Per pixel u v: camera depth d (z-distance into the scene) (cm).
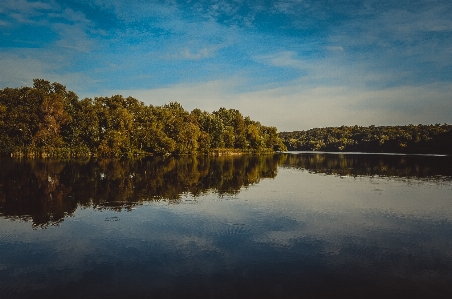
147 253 1534
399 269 1370
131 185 3609
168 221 2083
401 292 1178
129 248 1598
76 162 6931
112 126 9994
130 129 10244
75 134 9388
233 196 2989
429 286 1222
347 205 2620
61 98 9356
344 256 1508
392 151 18112
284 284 1232
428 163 7744
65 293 1165
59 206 2509
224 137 13750
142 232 1852
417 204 2678
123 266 1388
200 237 1769
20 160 7362
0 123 8369
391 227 1994
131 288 1198
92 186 3494
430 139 16238
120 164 6562
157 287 1205
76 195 2964
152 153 11162
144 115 11312
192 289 1192
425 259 1480
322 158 10656
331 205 2614
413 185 3844
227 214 2280
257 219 2152
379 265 1410
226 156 11588
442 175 4956
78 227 1945
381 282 1253
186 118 12650
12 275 1305
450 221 2136
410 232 1891
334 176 4834
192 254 1522
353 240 1736
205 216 2216
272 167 6469
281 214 2297
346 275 1310
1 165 5875
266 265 1402
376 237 1792
